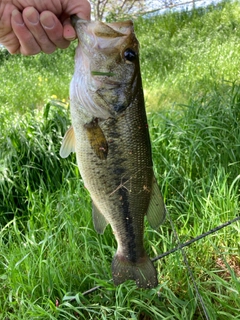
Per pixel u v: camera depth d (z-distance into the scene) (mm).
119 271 407
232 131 727
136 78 360
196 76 1229
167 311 468
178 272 504
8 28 345
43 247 521
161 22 1815
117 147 360
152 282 402
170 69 1392
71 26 344
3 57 1800
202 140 695
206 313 407
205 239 545
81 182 657
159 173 681
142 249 404
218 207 587
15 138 770
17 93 1308
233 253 526
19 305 482
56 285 500
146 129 376
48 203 630
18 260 535
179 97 1102
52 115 836
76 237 565
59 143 773
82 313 481
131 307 474
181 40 1602
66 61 1604
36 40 344
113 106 352
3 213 669
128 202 379
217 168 636
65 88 1317
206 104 847
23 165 712
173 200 612
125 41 349
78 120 355
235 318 420
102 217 404
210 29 1617
